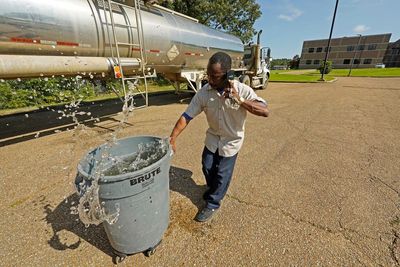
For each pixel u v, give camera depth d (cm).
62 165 322
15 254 171
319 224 204
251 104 167
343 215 215
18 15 303
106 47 432
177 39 615
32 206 229
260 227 201
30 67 324
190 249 177
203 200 242
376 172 301
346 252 173
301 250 175
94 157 155
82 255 170
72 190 259
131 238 153
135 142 183
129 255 170
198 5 1686
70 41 370
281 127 516
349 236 189
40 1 324
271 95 1054
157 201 154
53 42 349
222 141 200
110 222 138
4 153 367
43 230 196
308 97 981
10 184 271
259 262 165
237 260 167
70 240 185
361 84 1589
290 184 272
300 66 6812
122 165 169
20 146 398
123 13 458
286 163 330
